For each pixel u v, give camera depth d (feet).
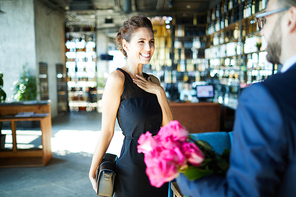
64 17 31.99
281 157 1.71
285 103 1.70
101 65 49.49
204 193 2.11
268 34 2.11
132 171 4.38
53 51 28.25
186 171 2.22
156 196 4.54
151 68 28.43
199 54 28.14
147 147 2.23
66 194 9.63
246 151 1.75
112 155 4.84
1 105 14.96
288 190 1.77
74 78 32.04
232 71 20.80
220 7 23.53
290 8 1.91
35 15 23.82
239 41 18.58
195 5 28.07
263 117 1.74
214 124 17.63
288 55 1.99
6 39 23.68
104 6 32.22
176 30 28.22
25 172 11.84
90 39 31.83
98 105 36.63
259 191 1.68
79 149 15.58
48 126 13.47
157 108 4.63
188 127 17.58
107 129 4.49
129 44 4.61
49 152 13.52
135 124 4.42
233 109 18.37
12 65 23.76
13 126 13.67
